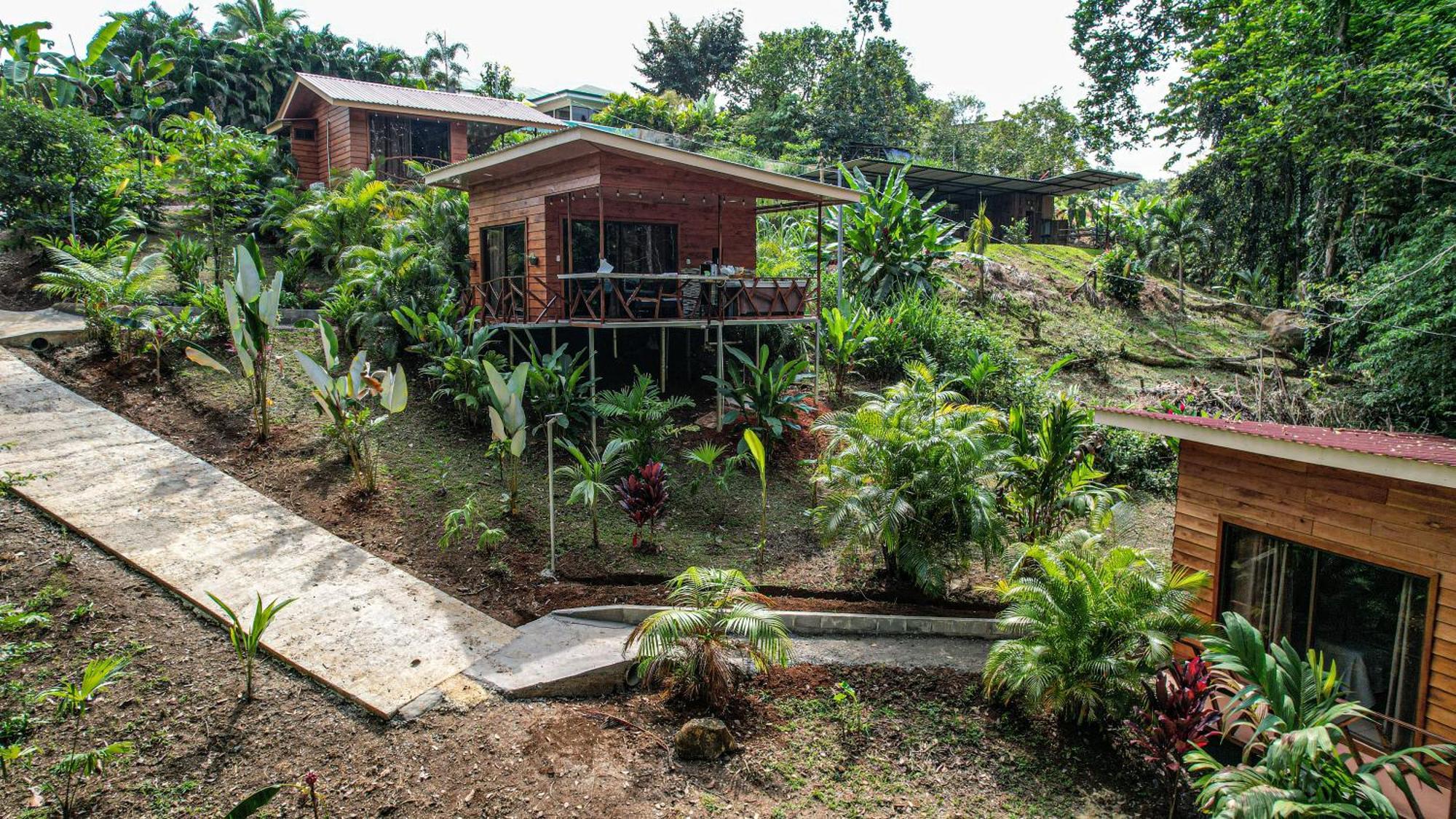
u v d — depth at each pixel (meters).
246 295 8.91
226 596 6.33
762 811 5.16
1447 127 14.18
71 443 8.27
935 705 6.59
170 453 8.58
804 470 10.92
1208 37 22.53
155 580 6.36
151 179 16.19
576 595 7.41
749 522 9.44
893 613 7.85
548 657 6.35
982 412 8.77
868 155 31.45
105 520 7.01
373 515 8.19
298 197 17.75
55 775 4.49
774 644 5.98
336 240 14.57
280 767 4.85
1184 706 5.57
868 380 14.55
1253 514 6.37
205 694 5.31
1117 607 6.12
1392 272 14.91
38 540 6.52
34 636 5.46
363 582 7.01
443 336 10.85
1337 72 15.74
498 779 5.04
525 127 22.16
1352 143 16.95
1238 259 27.16
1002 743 6.25
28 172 12.84
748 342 14.15
